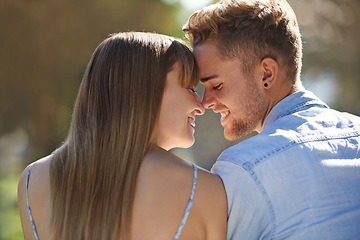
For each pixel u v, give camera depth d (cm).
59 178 168
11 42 1551
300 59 216
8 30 1540
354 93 2052
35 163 181
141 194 161
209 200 166
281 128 183
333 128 183
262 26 203
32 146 1638
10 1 1517
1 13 1523
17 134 1792
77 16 1587
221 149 1844
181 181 163
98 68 170
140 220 161
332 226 170
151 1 1605
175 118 175
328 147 177
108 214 160
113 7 1599
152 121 166
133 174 162
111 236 158
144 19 1606
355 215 173
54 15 1570
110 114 165
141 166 163
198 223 164
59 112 1633
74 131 170
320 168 173
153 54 169
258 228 170
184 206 162
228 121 213
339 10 1939
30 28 1561
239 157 172
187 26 213
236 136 213
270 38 203
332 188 172
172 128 175
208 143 1848
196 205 163
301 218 170
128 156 163
